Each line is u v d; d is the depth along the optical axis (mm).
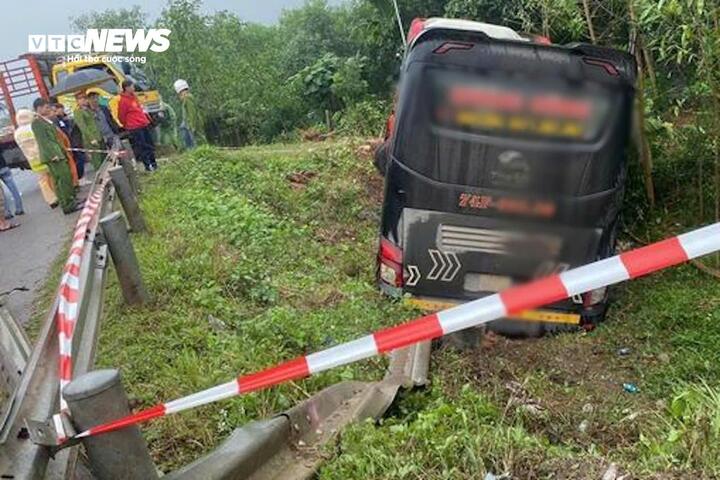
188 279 5879
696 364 5262
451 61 5543
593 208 5711
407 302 6109
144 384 4105
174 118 16203
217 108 22156
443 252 5961
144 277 5758
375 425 3613
